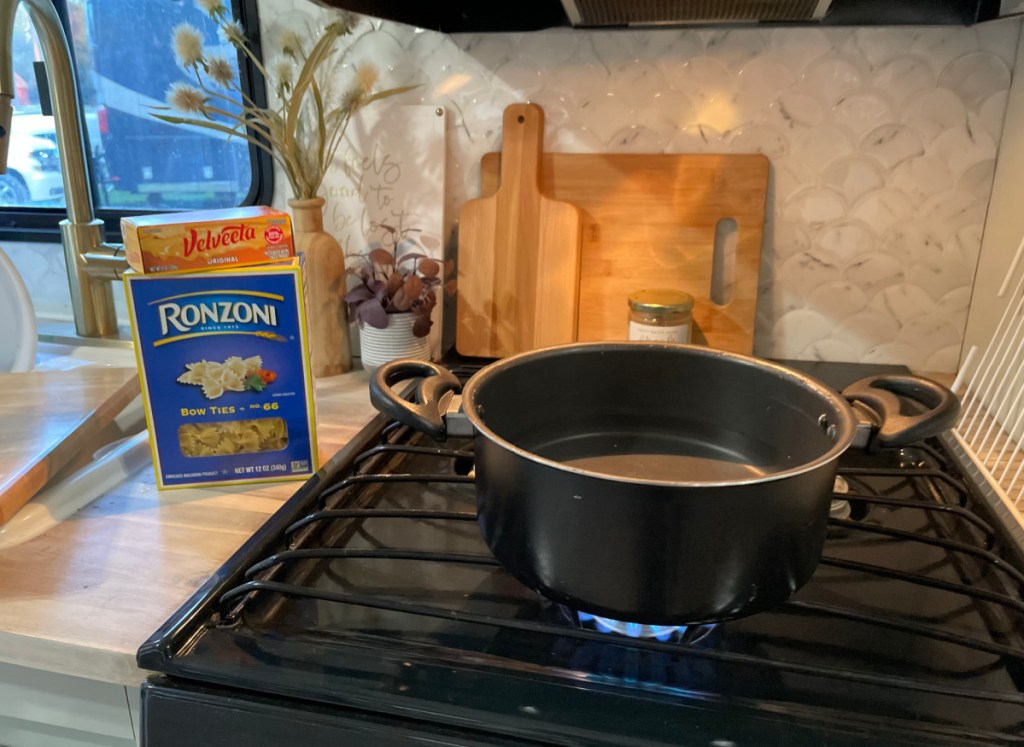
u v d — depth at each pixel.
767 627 0.58
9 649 0.57
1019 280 0.88
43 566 0.64
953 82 0.95
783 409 0.65
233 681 0.52
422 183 1.09
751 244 1.03
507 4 0.99
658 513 0.46
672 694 0.50
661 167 1.03
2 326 1.04
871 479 0.81
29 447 0.75
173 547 0.67
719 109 1.01
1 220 1.29
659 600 0.49
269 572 0.63
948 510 0.67
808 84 0.98
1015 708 0.50
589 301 1.09
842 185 1.02
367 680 0.51
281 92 0.99
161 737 0.52
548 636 0.56
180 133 1.18
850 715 0.49
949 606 0.61
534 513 0.50
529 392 0.68
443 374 0.67
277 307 0.73
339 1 0.82
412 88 1.02
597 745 0.47
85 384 0.90
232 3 1.08
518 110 1.04
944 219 1.01
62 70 1.00
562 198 1.06
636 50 1.01
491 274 1.09
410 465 0.84
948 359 1.07
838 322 1.08
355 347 1.17
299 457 0.78
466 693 0.50
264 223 0.72
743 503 0.46
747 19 0.94
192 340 0.73
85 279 1.10
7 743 0.66
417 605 0.56
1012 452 0.85
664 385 0.70
